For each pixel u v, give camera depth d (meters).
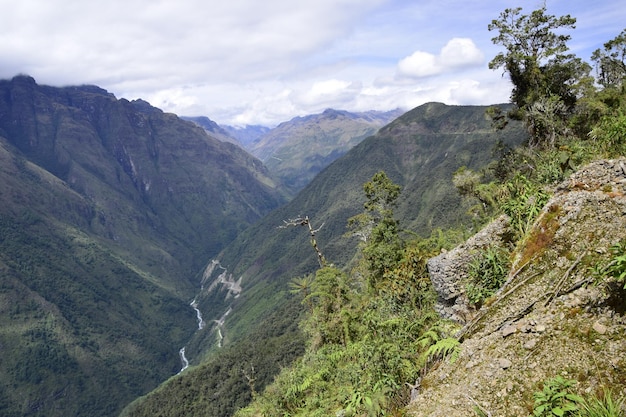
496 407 4.88
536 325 5.39
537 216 7.87
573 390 4.43
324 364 14.68
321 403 11.24
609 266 5.01
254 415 16.22
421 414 5.64
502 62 29.83
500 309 6.32
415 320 9.78
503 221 9.89
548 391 4.46
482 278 9.01
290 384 14.87
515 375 5.02
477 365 5.60
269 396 16.09
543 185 11.01
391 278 13.73
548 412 4.32
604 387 4.24
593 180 7.01
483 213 21.78
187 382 90.81
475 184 31.88
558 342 4.98
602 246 5.59
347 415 8.13
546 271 6.14
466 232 17.50
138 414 88.75
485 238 9.95
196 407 74.69
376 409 6.66
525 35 28.62
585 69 28.52
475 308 8.89
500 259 8.90
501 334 5.72
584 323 4.95
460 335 6.70
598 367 4.44
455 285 9.94
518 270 6.69
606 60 33.12
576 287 5.43
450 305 10.13
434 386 6.01
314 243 24.72
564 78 28.56
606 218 5.93
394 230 26.81
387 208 31.05
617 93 24.23
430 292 11.18
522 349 5.24
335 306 20.50
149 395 109.62
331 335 18.78
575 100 28.34
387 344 7.92
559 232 6.43
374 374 7.78
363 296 20.42
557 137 25.59
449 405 5.37
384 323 9.58
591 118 23.62
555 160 11.80
